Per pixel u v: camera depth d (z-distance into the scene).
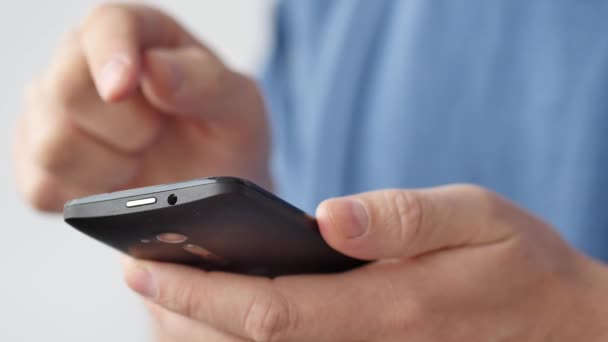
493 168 1.47
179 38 1.20
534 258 0.79
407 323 0.77
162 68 1.06
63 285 2.38
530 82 1.44
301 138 1.80
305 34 1.79
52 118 1.13
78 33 1.11
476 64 1.50
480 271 0.77
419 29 1.56
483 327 0.80
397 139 1.56
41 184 1.20
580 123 1.35
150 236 0.72
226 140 1.27
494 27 1.49
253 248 0.74
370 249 0.73
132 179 1.26
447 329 0.79
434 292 0.77
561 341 0.83
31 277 2.38
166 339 0.90
